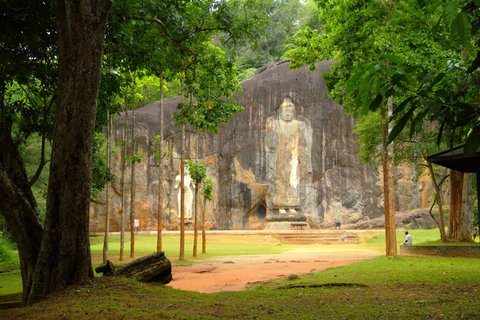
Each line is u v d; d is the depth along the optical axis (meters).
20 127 11.45
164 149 41.66
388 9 16.69
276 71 46.41
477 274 11.43
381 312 6.90
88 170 7.99
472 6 2.82
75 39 7.82
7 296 11.30
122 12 11.23
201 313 6.82
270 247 32.31
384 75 3.27
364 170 44.50
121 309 6.69
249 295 8.78
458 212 21.47
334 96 18.12
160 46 12.92
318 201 44.25
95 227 39.56
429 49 14.84
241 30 14.12
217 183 43.41
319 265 17.92
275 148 44.41
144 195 40.72
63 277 7.80
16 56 10.70
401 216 40.66
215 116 14.82
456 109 3.34
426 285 9.79
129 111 41.34
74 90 7.80
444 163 7.23
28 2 9.30
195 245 24.44
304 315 6.77
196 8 13.66
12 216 8.44
